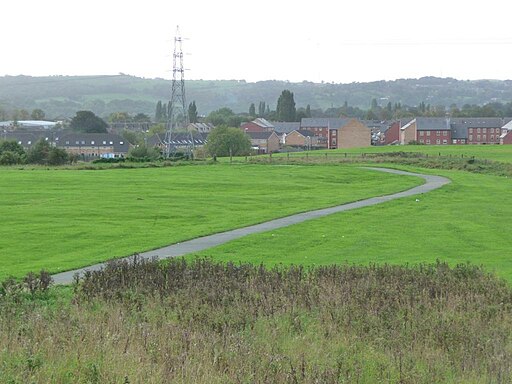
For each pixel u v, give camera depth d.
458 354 15.27
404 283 22.86
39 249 33.53
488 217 46.50
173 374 12.75
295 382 12.67
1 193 59.38
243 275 23.70
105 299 20.55
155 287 21.77
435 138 186.38
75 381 12.38
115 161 106.25
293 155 124.25
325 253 32.84
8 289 22.02
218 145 152.25
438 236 38.31
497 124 190.38
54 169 90.25
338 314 18.20
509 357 14.76
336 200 56.88
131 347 14.20
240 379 12.68
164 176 79.00
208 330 16.45
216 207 51.62
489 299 21.17
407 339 16.28
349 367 13.92
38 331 15.45
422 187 68.44
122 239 36.72
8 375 12.25
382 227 41.75
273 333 16.22
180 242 36.06
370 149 141.75
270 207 52.00
